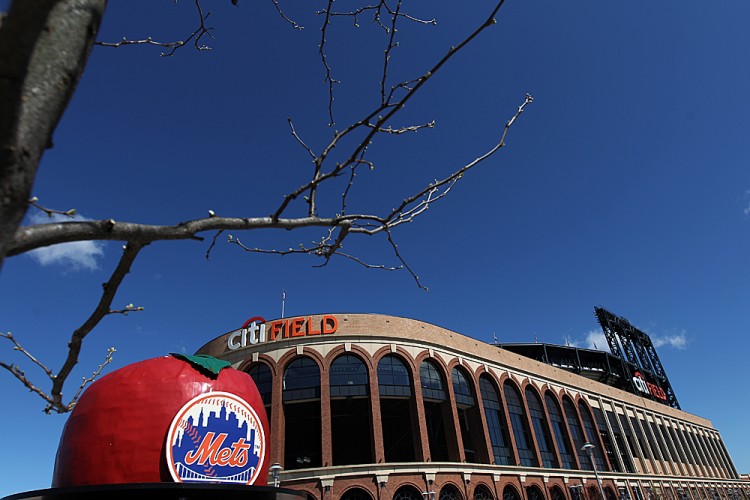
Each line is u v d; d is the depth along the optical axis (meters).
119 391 6.84
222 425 6.96
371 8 3.78
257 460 7.17
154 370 7.09
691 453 77.25
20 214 1.61
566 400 55.94
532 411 49.81
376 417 36.62
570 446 51.34
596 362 74.19
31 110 1.61
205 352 42.97
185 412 6.76
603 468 54.41
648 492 57.66
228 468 6.80
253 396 7.64
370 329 40.53
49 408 4.06
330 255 3.95
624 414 64.88
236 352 40.78
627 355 80.75
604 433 59.06
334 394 37.62
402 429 46.50
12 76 1.54
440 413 45.19
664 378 87.94
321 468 33.72
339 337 39.72
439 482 35.44
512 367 49.94
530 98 4.05
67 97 1.79
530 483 42.41
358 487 33.41
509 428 44.78
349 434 46.22
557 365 69.50
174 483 6.11
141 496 6.29
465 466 37.66
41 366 3.82
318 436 42.59
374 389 37.88
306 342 39.44
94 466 6.41
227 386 7.32
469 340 46.88
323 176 3.30
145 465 6.40
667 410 77.31
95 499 6.30
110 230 2.38
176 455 6.50
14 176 1.55
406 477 34.53
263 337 40.09
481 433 42.47
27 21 1.55
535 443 46.62
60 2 1.88
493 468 39.94
